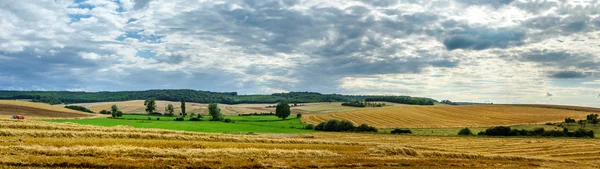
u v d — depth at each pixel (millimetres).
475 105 154000
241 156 30703
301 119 135625
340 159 32531
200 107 181750
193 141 38938
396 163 32406
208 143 36250
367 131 100312
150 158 26984
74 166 23062
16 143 27422
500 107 148250
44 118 98438
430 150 45062
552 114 133500
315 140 48531
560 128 102875
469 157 40969
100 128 42781
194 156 28984
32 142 28453
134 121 107500
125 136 38094
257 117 147750
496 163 37375
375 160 33031
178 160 26609
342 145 45875
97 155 26391
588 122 114375
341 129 102625
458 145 65312
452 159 38031
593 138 86812
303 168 28328
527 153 55594
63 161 23188
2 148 24875
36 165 22219
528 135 91750
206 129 90438
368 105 186500
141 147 29891
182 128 89938
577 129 100312
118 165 24031
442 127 109875
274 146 38188
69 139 32000
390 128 107438
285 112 141250
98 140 32375
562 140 79562
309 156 33625
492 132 93312
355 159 32844
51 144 28500
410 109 146000
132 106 177000
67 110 123875
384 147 39719
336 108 178375
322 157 33750
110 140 32906
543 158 45750
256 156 31312
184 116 149000
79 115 117188
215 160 27656
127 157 26625
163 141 35344
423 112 138875
